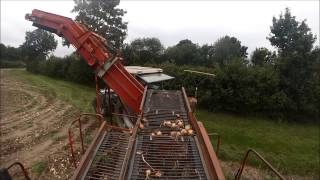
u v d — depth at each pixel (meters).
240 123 19.16
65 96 23.11
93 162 5.89
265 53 24.84
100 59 11.08
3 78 33.38
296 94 20.81
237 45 40.12
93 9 28.30
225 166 12.14
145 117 8.20
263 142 15.88
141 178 5.32
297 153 14.90
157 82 13.42
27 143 12.18
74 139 12.92
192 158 6.01
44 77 36.09
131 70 13.41
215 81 20.89
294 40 21.28
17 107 18.64
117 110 13.20
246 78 20.39
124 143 6.73
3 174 4.75
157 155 6.05
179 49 35.62
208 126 17.58
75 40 11.32
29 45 53.22
